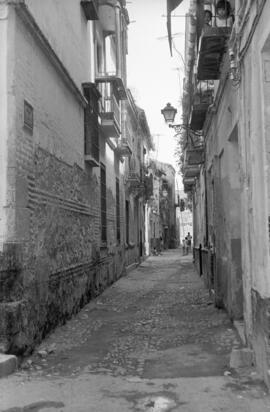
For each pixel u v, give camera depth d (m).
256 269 5.61
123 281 17.11
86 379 5.63
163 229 50.22
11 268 6.20
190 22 11.11
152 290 14.41
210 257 12.70
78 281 10.47
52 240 8.29
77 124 10.81
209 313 9.91
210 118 11.12
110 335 8.18
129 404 4.78
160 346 7.31
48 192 8.14
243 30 5.97
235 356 5.98
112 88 14.40
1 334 6.04
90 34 12.85
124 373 5.89
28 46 7.15
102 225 14.38
